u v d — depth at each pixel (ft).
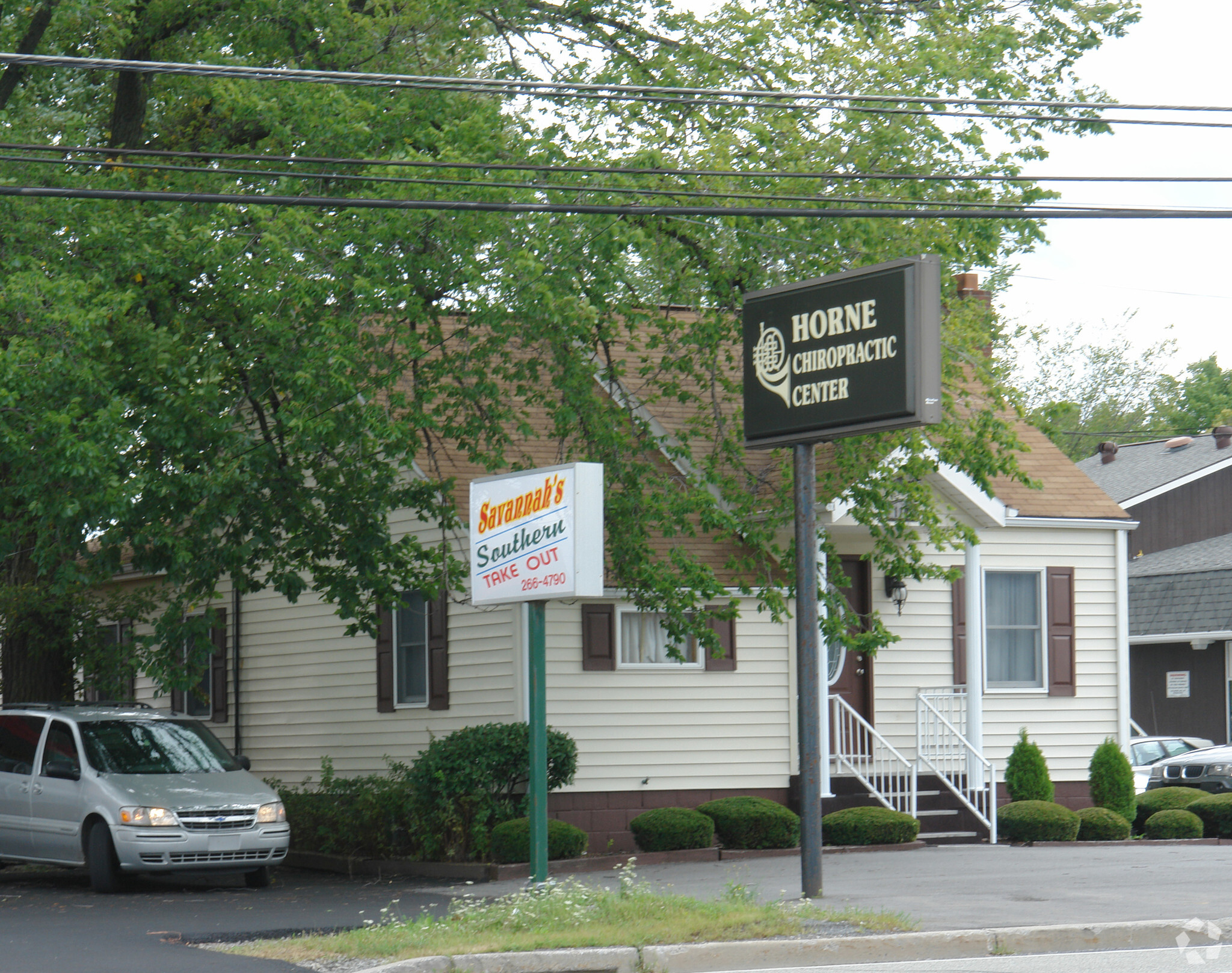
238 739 93.56
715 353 67.56
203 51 72.18
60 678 82.43
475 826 68.23
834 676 82.53
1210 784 88.63
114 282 61.77
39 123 67.67
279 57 72.64
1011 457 66.85
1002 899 51.85
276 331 59.72
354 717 84.99
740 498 67.21
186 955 42.91
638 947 40.75
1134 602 128.26
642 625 77.46
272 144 71.92
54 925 50.34
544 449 78.07
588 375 65.26
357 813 74.08
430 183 55.77
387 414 62.49
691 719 77.15
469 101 65.92
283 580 66.85
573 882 51.83
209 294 65.05
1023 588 87.10
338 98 62.08
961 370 68.95
